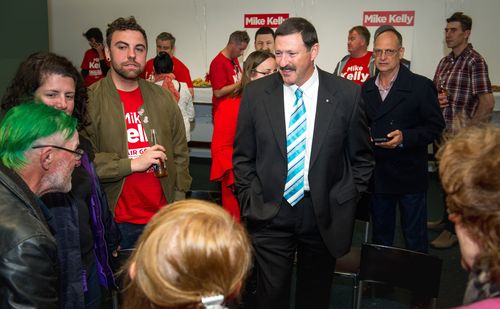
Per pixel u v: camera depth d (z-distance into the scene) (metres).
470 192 0.72
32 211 1.07
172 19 6.30
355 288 2.29
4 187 1.06
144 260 0.71
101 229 1.63
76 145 1.23
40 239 1.01
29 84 1.57
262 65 2.33
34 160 1.14
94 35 5.94
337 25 5.76
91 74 6.21
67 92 1.61
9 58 4.02
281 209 1.95
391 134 2.53
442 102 3.24
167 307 0.70
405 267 1.88
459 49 3.51
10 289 0.97
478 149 0.74
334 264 2.07
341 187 1.98
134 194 2.09
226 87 4.75
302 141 1.91
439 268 1.77
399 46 2.60
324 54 5.88
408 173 2.68
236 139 2.07
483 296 0.73
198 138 6.27
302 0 5.81
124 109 2.07
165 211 0.77
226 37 6.17
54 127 1.16
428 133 2.57
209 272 0.69
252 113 1.98
